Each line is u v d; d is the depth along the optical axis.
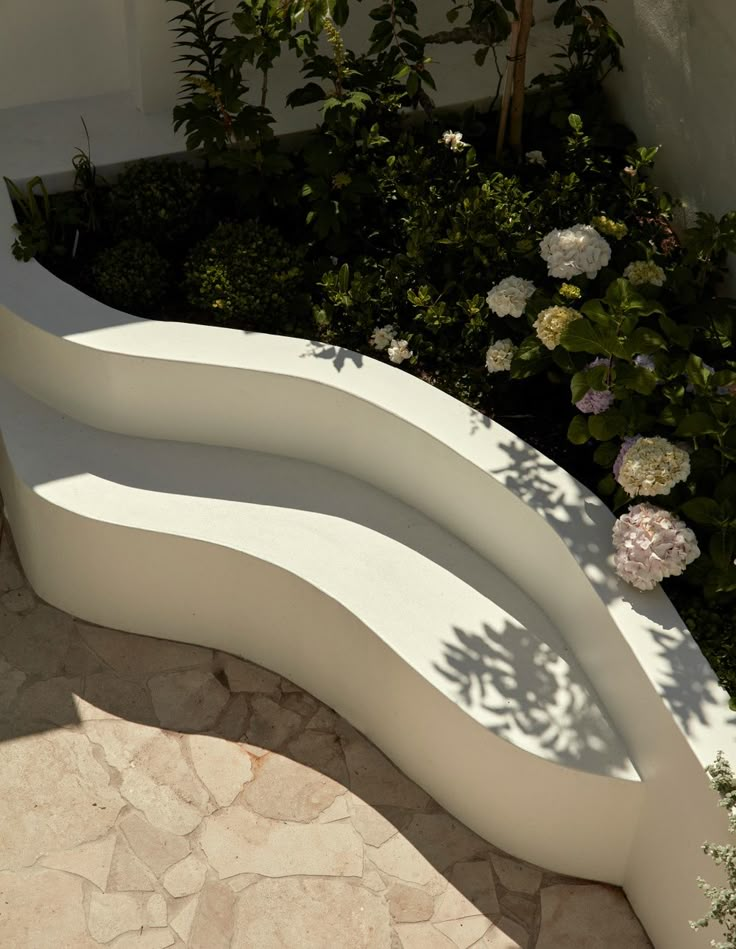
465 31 4.61
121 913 3.93
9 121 5.16
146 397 4.46
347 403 4.26
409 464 4.27
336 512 4.39
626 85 5.00
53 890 3.96
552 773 3.72
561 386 4.41
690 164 4.66
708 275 4.46
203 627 4.58
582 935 3.94
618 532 3.71
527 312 4.20
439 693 3.86
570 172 4.88
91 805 4.18
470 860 4.10
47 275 4.61
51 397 4.65
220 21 4.64
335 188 4.66
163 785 4.24
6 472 4.68
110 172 5.01
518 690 3.88
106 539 4.34
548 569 3.96
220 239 4.61
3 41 5.05
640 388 3.81
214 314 4.58
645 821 3.72
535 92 5.29
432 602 4.12
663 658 3.54
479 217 4.52
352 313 4.50
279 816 4.18
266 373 4.29
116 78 5.34
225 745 4.36
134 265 4.61
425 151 4.95
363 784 4.28
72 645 4.62
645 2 4.71
